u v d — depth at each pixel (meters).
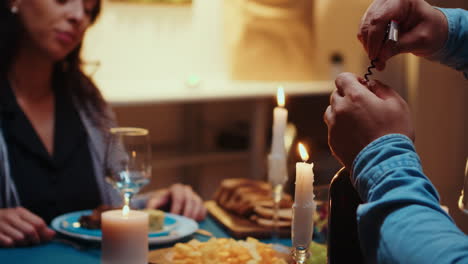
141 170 1.26
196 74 3.69
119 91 3.11
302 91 3.48
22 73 1.69
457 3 2.12
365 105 0.61
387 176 0.57
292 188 1.62
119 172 1.25
